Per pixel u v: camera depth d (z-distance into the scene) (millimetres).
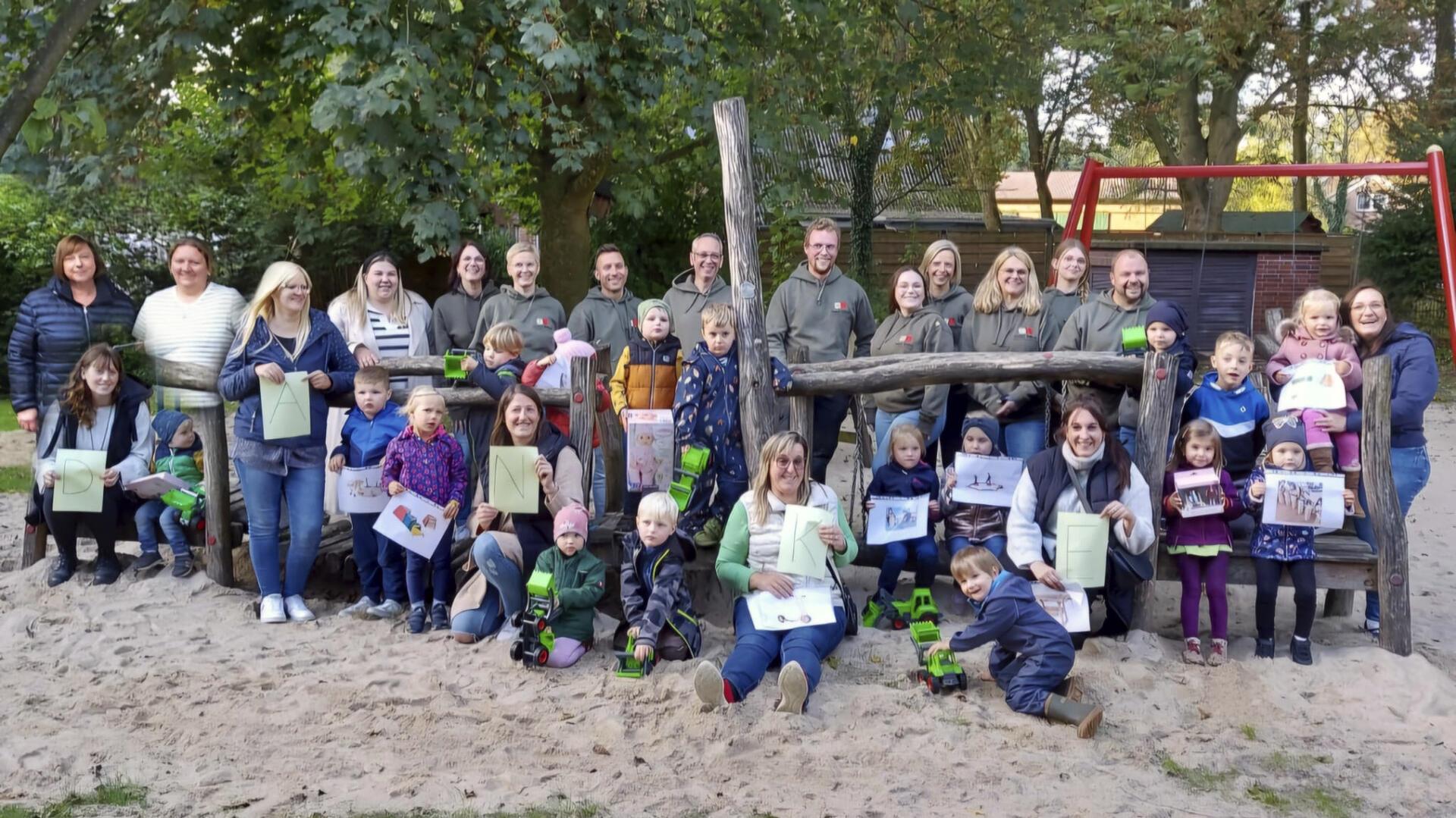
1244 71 21406
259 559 5988
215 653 5430
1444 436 13672
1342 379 5793
